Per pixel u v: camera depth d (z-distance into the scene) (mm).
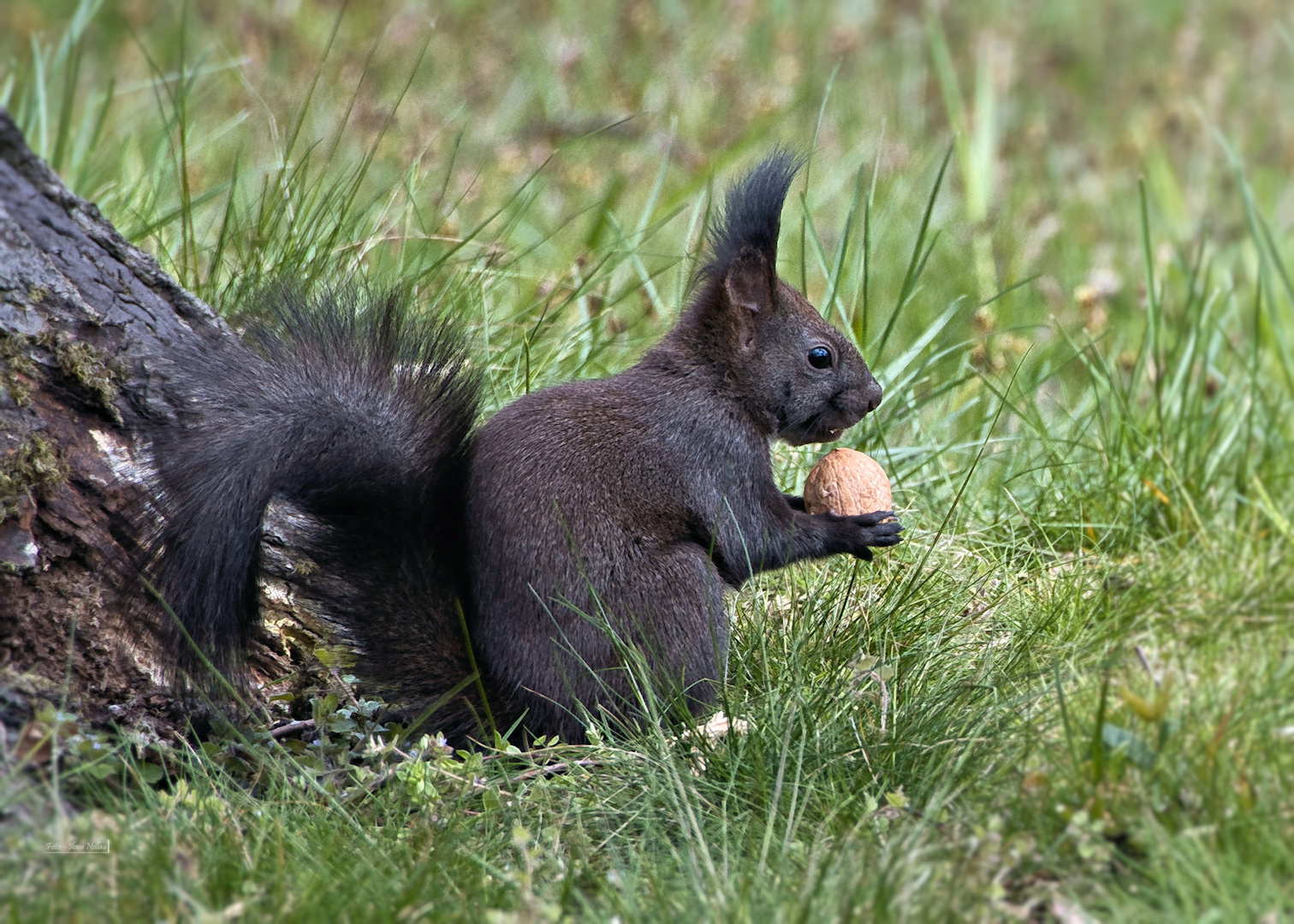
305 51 15680
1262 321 12797
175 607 6797
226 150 13539
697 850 5918
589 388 8133
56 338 6961
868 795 6266
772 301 8414
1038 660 7445
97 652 6871
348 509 7504
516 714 7496
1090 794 5785
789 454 9977
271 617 7613
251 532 6895
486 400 9273
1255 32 22359
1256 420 10883
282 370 7293
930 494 9680
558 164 14281
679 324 8523
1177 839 5316
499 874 5680
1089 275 14289
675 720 7449
